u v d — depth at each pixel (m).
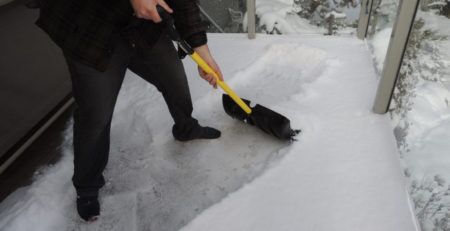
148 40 1.17
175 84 1.46
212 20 2.68
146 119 1.92
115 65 1.20
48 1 1.11
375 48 2.16
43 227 1.45
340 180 1.43
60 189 1.59
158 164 1.68
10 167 1.74
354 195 1.37
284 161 1.54
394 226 1.26
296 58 2.27
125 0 1.08
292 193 1.40
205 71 1.42
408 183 1.39
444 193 1.21
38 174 1.69
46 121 1.96
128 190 1.58
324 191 1.40
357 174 1.45
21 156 1.80
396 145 1.56
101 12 1.07
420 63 1.50
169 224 1.42
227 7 2.60
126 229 1.42
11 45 2.47
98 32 1.08
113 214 1.48
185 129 1.67
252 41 2.51
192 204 1.48
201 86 2.11
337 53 2.26
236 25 2.67
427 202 1.28
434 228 1.21
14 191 1.61
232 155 1.68
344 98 1.87
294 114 1.77
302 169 1.50
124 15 1.11
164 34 1.29
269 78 2.16
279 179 1.46
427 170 1.33
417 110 1.47
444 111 1.29
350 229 1.26
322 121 1.74
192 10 1.33
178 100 1.53
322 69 2.12
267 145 1.70
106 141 1.38
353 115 1.76
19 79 2.17
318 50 2.24
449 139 1.24
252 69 2.21
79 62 1.10
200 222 1.33
